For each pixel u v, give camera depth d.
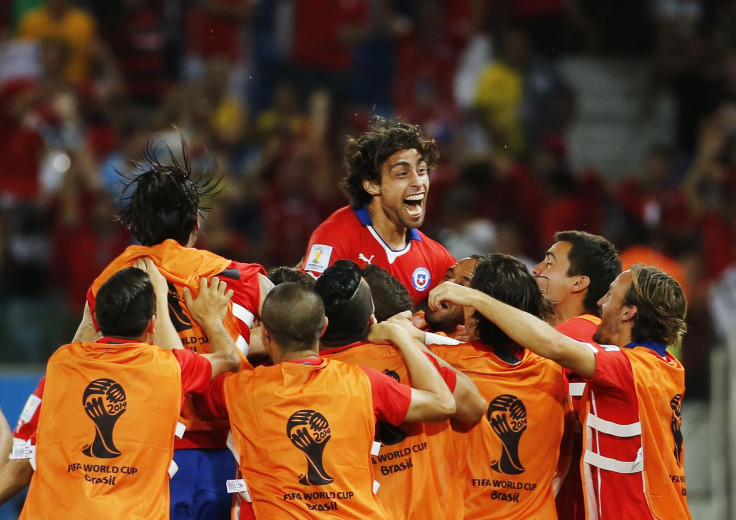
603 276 19.20
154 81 47.03
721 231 41.50
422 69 47.59
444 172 41.03
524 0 50.09
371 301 16.80
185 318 16.84
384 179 18.95
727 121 44.94
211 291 16.73
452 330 18.61
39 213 38.69
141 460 15.44
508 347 17.38
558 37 50.56
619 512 17.17
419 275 19.64
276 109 44.59
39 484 15.48
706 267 40.81
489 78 45.97
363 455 15.68
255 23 48.41
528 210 40.47
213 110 43.88
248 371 16.05
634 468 17.14
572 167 46.94
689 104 49.28
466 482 17.14
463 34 48.59
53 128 40.97
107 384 15.61
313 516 15.30
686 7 52.81
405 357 16.41
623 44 52.03
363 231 19.36
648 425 17.11
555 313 19.48
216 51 47.31
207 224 36.75
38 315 31.45
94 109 42.97
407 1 51.28
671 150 45.19
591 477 17.33
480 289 17.23
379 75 48.28
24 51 43.81
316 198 40.47
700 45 50.09
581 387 18.19
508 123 45.72
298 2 46.88
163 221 17.09
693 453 33.31
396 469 16.58
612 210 41.56
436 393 16.14
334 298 16.47
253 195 40.19
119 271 16.25
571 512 18.33
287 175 40.31
